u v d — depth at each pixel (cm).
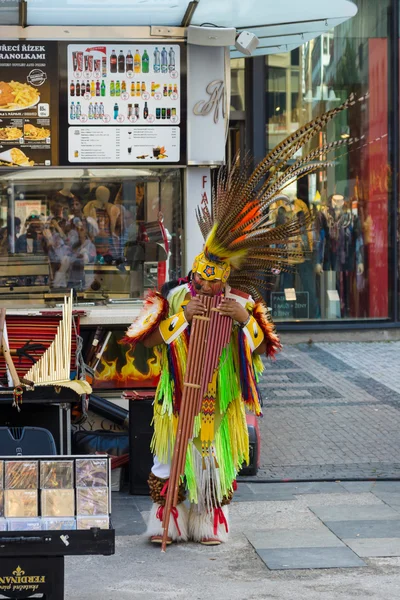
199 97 794
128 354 780
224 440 583
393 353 1327
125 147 794
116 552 580
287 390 1087
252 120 1393
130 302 804
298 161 547
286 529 627
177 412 572
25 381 611
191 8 728
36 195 811
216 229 548
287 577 535
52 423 641
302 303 1427
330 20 805
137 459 705
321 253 1423
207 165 798
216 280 556
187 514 598
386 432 905
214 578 534
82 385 613
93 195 814
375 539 603
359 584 523
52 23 780
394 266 1440
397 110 1420
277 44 924
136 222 815
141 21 779
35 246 812
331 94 1409
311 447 854
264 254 555
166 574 541
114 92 789
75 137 791
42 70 784
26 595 443
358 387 1102
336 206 1420
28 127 788
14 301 805
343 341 1430
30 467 457
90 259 816
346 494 715
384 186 1430
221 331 548
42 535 434
